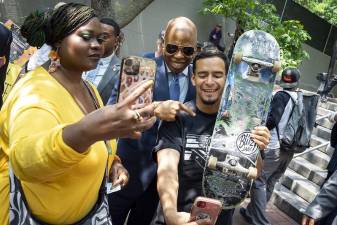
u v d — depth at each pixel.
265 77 1.99
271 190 3.88
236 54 1.97
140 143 2.25
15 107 1.19
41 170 1.01
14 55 3.39
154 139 2.25
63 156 0.98
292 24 8.13
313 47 11.75
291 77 3.61
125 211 2.34
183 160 1.82
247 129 1.89
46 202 1.26
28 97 1.20
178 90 2.45
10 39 2.51
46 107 1.17
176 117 1.84
